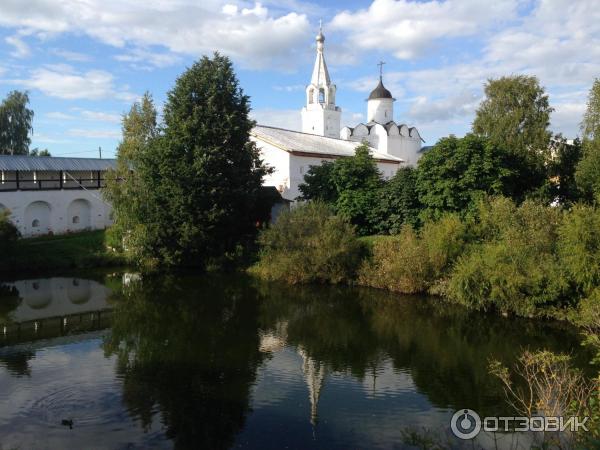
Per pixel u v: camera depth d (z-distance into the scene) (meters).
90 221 42.69
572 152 35.16
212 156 31.53
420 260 25.33
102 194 35.59
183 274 32.22
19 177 43.38
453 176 29.33
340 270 28.58
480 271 22.02
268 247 30.77
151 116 36.72
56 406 12.57
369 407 12.78
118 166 36.34
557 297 20.55
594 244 19.12
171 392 13.56
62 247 35.97
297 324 20.64
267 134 41.94
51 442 10.75
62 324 20.66
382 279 26.95
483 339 18.59
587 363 15.78
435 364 15.98
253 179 34.47
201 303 24.38
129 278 30.92
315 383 14.35
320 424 11.80
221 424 11.77
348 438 11.15
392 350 17.41
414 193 31.00
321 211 29.84
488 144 29.25
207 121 32.19
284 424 11.82
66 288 27.98
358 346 17.83
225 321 21.11
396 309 23.08
